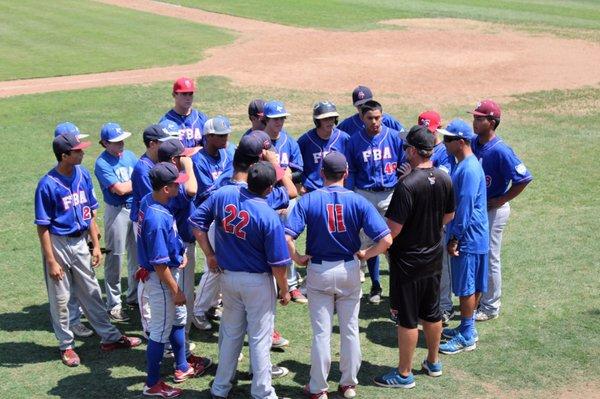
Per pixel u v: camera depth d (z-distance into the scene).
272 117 10.89
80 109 24.70
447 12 45.47
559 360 9.46
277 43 36.12
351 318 8.59
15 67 30.81
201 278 11.34
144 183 9.70
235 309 8.43
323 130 11.55
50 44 35.34
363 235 11.26
